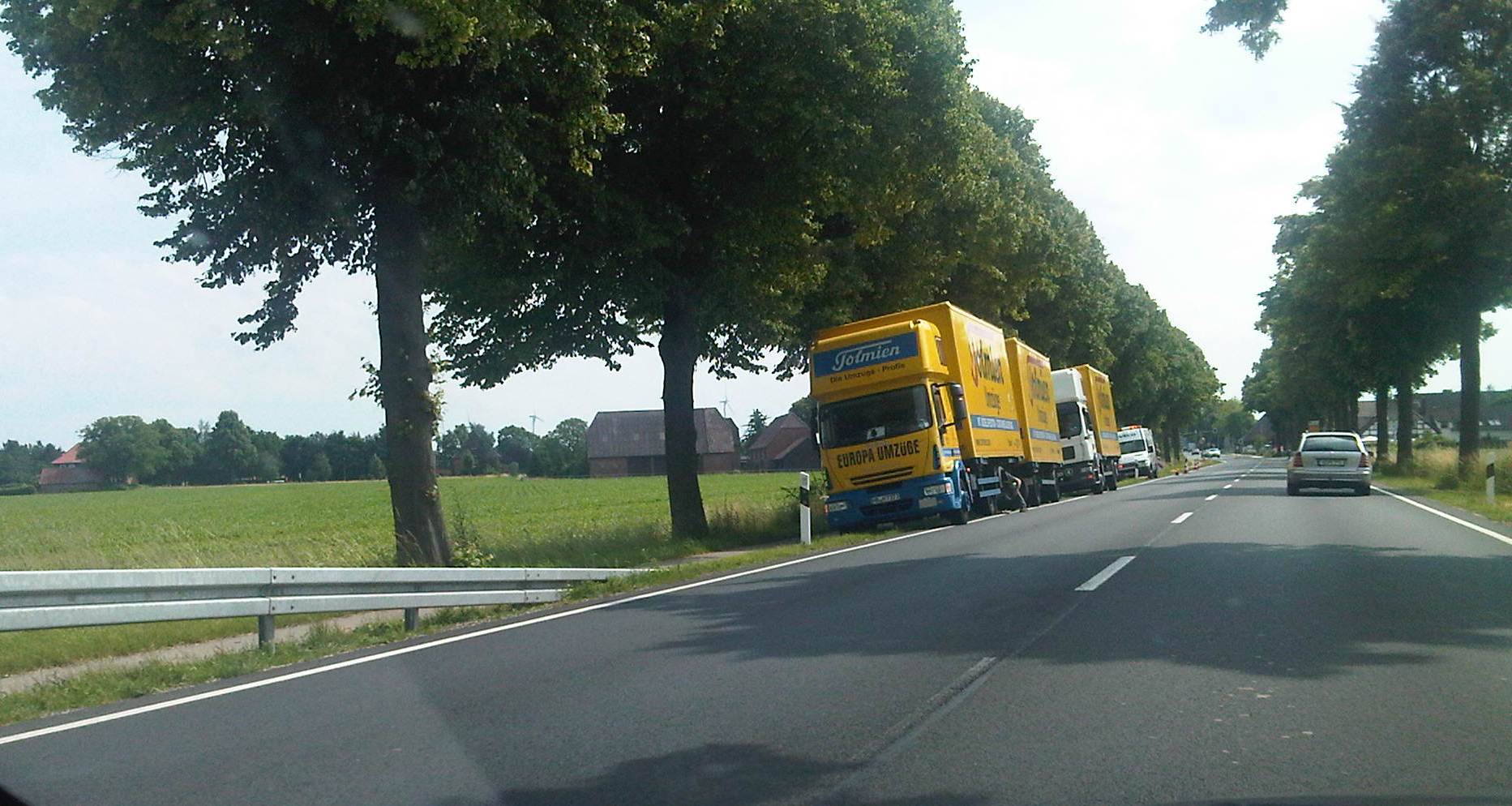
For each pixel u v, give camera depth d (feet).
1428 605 32.35
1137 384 234.79
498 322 67.97
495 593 38.70
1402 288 101.30
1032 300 151.33
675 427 74.69
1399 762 17.11
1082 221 173.99
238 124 45.47
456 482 318.04
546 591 41.83
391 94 46.39
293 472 445.78
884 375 70.85
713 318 72.23
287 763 18.99
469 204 47.65
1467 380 107.55
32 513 191.83
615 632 32.12
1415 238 96.99
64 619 25.94
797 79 64.44
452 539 54.80
